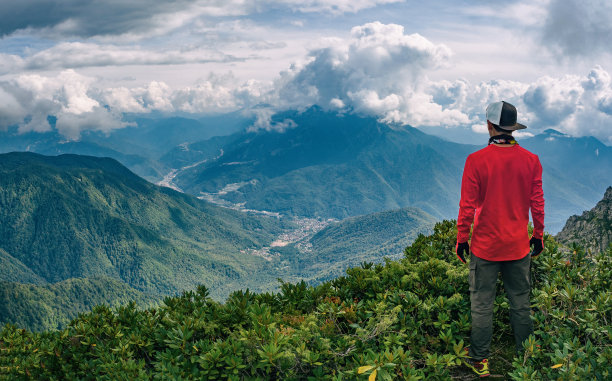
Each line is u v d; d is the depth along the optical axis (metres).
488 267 4.57
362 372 3.39
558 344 3.89
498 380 4.46
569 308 4.98
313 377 3.63
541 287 5.99
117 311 5.37
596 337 4.48
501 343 5.30
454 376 4.57
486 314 4.58
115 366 3.97
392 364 3.43
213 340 4.52
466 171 4.55
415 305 4.93
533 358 4.00
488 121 4.58
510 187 4.36
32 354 4.96
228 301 5.51
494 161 4.36
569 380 3.41
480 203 4.55
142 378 3.69
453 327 4.68
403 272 6.04
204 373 3.71
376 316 4.79
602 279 5.72
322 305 5.05
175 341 4.21
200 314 5.04
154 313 5.37
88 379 4.29
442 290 5.50
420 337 4.64
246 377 3.68
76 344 4.89
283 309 5.50
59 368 4.68
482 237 4.54
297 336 4.00
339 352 4.09
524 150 4.45
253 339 3.92
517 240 4.42
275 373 3.93
